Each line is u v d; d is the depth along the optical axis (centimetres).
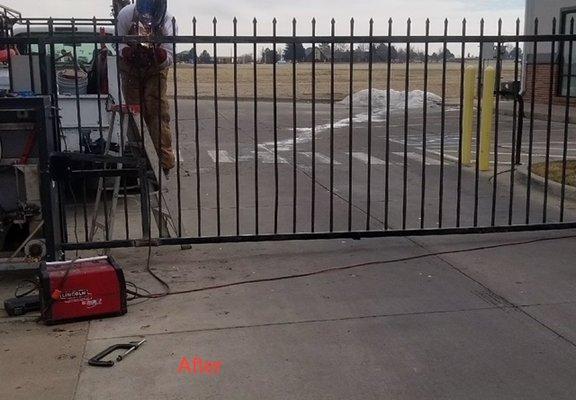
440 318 465
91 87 865
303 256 605
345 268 571
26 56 645
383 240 654
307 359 405
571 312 475
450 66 5294
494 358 405
